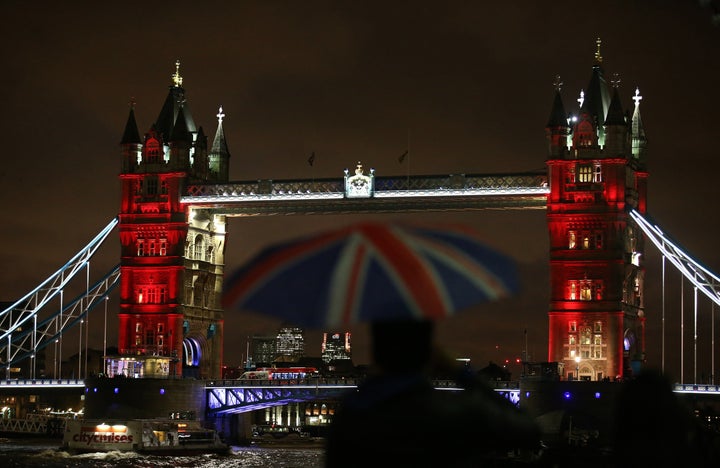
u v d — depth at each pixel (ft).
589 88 562.66
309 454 559.79
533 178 549.54
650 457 50.29
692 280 517.96
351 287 41.70
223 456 537.65
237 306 42.27
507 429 41.93
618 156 537.65
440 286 41.57
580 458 276.82
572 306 538.06
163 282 595.47
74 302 611.47
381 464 41.19
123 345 597.52
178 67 623.77
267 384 585.63
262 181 582.35
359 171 561.02
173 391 570.46
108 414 569.64
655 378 51.85
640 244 570.46
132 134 608.60
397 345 41.91
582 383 509.35
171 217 595.06
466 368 43.65
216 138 635.25
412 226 44.42
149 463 484.33
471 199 553.23
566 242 541.75
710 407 504.84
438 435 41.14
